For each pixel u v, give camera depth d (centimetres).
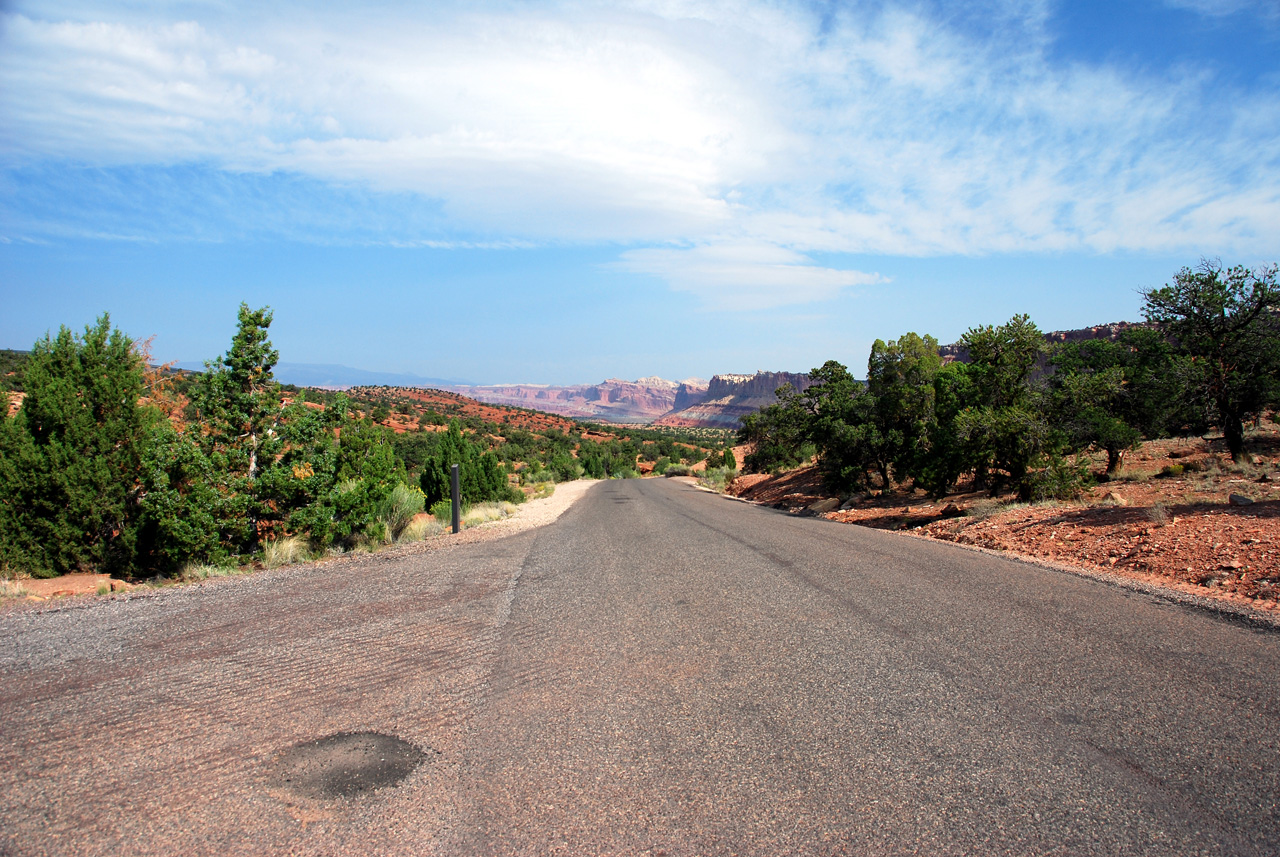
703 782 283
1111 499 1225
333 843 240
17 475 857
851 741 321
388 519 1332
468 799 271
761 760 303
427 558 1001
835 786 277
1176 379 1488
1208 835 236
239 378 1029
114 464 920
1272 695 364
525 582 783
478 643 511
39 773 296
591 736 334
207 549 933
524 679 424
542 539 1255
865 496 2322
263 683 419
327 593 717
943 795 268
